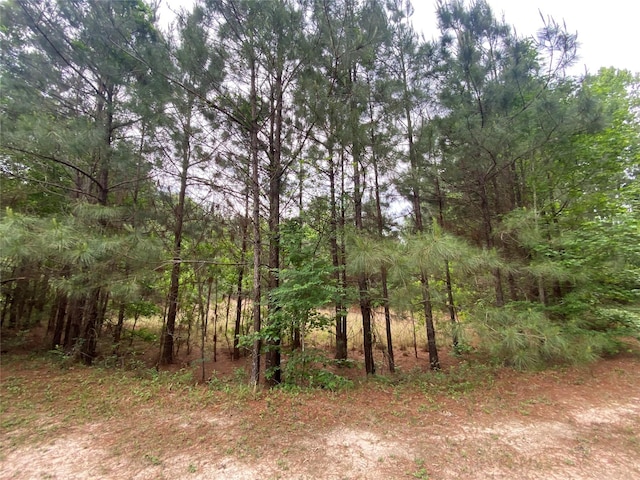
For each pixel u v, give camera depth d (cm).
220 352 1102
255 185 676
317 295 599
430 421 432
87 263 549
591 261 710
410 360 987
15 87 718
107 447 356
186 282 922
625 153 940
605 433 397
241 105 686
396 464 327
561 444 370
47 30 716
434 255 490
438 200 912
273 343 689
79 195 841
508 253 775
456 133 750
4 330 928
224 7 604
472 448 360
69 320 921
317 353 677
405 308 662
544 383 585
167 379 627
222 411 456
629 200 876
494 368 669
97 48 720
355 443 370
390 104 815
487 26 841
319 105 648
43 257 537
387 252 531
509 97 757
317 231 731
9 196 752
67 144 602
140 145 792
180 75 636
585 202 818
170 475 305
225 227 904
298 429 403
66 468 314
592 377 609
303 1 633
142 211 805
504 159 745
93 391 538
